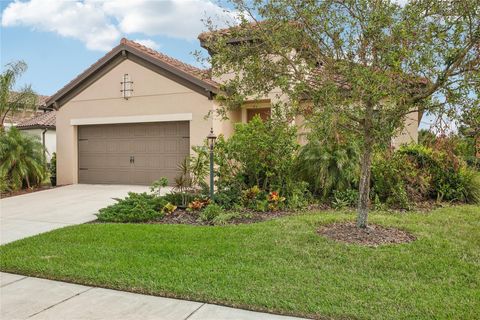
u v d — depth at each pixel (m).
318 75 5.75
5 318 3.92
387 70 5.15
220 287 4.48
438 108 5.09
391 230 6.66
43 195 12.53
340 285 4.46
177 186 9.55
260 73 6.05
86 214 9.38
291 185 9.52
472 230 6.74
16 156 13.74
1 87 18.09
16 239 7.12
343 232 6.50
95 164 14.78
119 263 5.33
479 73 4.68
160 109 13.41
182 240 6.39
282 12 5.80
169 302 4.25
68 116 14.98
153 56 13.33
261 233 6.58
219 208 8.49
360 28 5.57
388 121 5.60
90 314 3.99
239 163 9.78
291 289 4.36
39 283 4.89
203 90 12.75
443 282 4.54
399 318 3.69
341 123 5.62
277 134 8.01
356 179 9.51
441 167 9.80
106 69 14.23
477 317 3.68
